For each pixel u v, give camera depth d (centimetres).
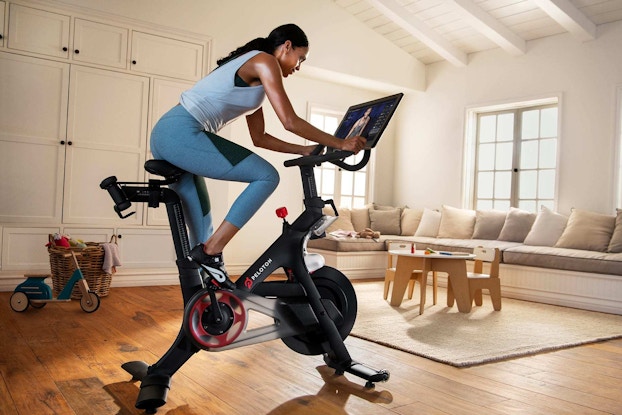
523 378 248
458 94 707
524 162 658
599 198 564
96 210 485
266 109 657
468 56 695
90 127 481
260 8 591
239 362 258
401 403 206
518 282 521
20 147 450
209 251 201
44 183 461
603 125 563
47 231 459
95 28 482
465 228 644
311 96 700
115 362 249
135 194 207
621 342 339
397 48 718
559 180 596
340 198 747
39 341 284
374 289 539
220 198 549
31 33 454
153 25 511
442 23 645
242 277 216
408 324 362
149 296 445
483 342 315
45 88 460
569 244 523
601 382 246
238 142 627
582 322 400
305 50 221
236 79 202
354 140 205
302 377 236
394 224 712
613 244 490
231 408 195
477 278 431
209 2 550
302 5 630
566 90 595
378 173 775
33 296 366
